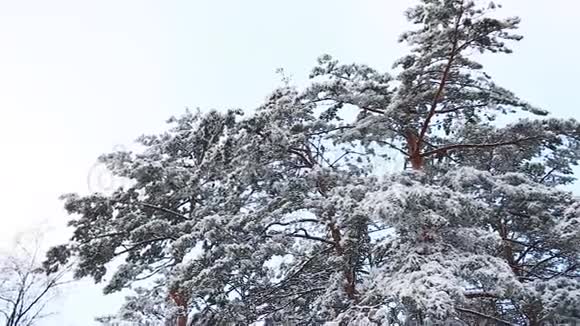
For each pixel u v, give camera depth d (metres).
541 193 11.84
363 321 10.18
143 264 16.56
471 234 11.09
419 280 9.48
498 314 13.61
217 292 13.71
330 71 13.86
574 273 13.55
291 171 14.82
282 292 14.93
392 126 13.64
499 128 13.62
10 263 17.42
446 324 10.45
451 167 13.59
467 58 12.01
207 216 13.37
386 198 10.11
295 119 14.22
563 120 12.60
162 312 16.33
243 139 12.95
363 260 14.12
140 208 16.27
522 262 14.34
